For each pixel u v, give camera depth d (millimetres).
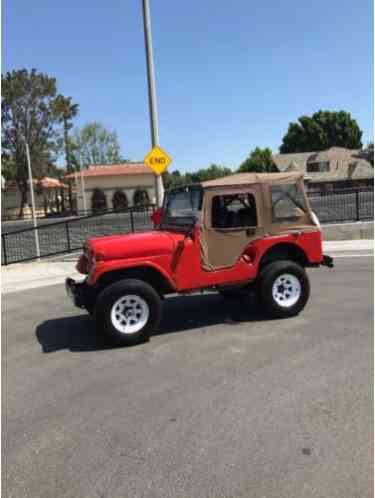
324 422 3441
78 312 7492
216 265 5852
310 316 6301
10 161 53156
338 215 15453
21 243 17641
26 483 2912
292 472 2867
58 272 11453
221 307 7086
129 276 5684
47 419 3766
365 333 5465
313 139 72688
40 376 4738
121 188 51281
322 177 57062
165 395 4074
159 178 12102
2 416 3854
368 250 12383
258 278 6219
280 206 6121
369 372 4320
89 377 4625
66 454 3223
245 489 2736
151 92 12375
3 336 6293
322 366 4520
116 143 67562
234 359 4852
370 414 3529
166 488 2787
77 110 58094
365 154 59562
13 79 51500
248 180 5949
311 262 6344
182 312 6918
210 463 3008
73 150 64750
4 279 10805
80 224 21891
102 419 3707
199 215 5730
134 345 5535
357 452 3041
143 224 19953
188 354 5102
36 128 52844
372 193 15398
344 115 72875
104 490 2803
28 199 56250
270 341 5359
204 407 3795
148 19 12031
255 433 3342
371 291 7648
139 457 3125
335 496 2641
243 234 5941
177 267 5664
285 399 3850
